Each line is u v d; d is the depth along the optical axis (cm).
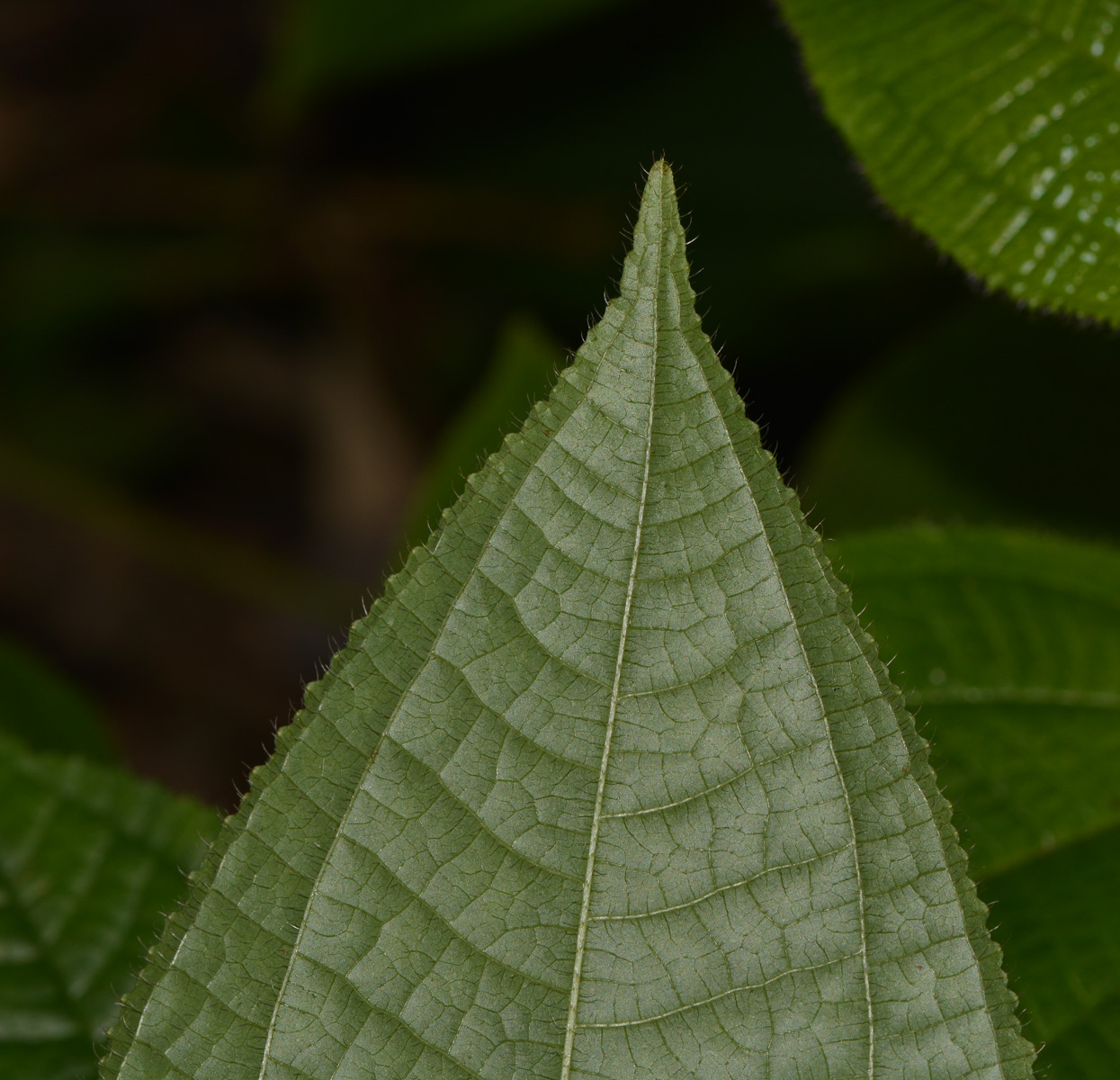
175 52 103
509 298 95
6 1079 37
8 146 100
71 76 102
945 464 56
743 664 31
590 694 31
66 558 107
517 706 31
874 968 31
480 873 31
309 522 104
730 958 31
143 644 104
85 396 103
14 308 98
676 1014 31
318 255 98
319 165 96
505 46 87
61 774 38
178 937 31
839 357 79
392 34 69
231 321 107
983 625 38
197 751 100
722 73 85
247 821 31
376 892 31
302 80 71
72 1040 37
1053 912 36
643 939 31
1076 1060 35
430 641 31
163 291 100
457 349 97
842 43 36
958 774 37
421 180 94
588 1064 31
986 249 36
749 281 79
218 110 100
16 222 98
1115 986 35
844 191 80
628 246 90
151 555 104
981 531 39
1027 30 36
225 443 107
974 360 57
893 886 31
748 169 82
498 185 91
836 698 31
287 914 31
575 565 31
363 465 99
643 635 31
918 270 76
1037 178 36
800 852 31
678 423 31
